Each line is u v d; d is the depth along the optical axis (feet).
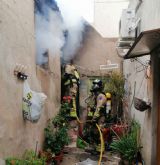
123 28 19.89
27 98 12.89
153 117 13.65
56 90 23.93
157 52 12.94
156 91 13.51
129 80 26.12
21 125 12.87
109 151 23.15
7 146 10.80
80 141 24.52
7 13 10.95
